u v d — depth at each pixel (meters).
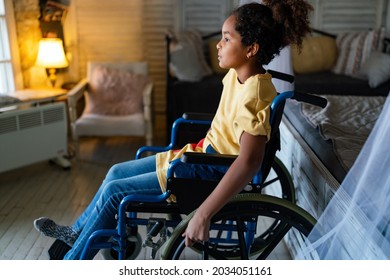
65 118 3.30
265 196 1.55
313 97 1.53
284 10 1.52
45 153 3.21
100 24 4.09
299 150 2.13
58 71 3.87
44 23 3.61
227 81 1.72
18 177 3.17
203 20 4.18
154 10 4.14
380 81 3.63
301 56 4.00
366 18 4.20
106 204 1.64
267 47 1.52
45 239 2.35
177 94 3.66
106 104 3.71
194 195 1.55
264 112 1.42
